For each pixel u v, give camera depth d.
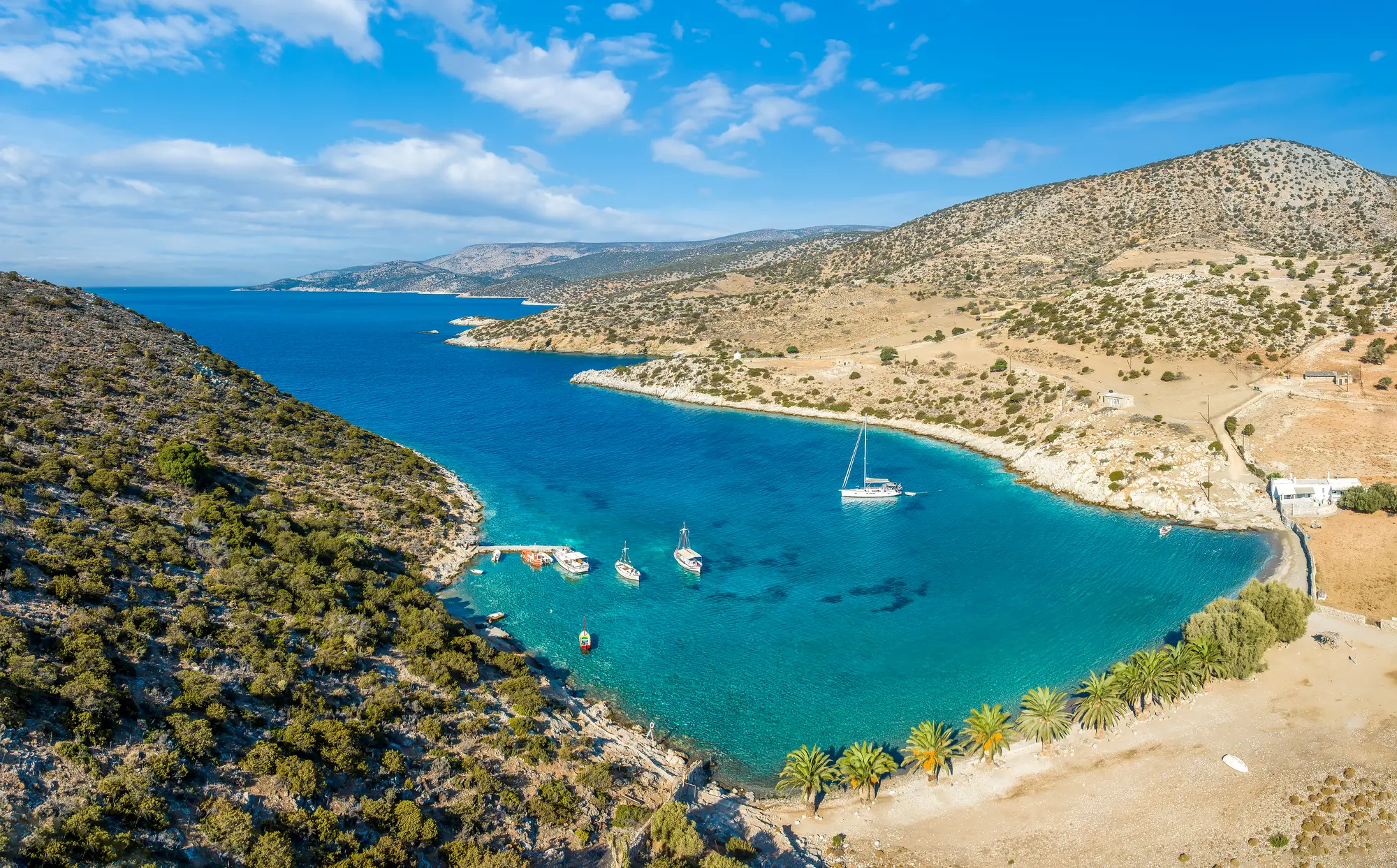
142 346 118.50
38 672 40.88
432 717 51.16
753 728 58.03
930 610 77.38
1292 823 44.91
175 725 41.44
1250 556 87.44
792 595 81.12
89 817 33.19
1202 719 55.59
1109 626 72.94
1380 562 80.06
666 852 41.47
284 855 34.91
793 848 44.34
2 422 79.38
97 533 62.41
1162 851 43.47
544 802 44.81
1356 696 57.19
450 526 95.81
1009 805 48.06
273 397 124.81
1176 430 116.88
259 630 55.88
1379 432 109.19
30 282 128.50
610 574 86.06
